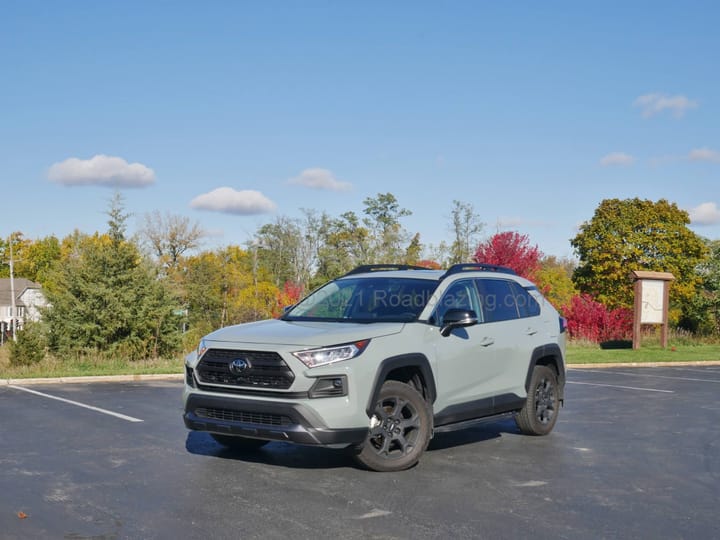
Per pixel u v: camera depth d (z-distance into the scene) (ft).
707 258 105.91
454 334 24.22
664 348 80.48
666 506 18.53
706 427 31.14
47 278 72.23
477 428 30.12
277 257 188.65
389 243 149.89
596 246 128.88
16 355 60.08
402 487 19.84
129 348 66.23
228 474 20.99
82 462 22.56
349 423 20.21
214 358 21.29
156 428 28.84
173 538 15.33
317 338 20.76
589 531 16.33
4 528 15.88
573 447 26.18
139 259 71.87
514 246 74.54
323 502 18.20
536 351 27.81
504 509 17.93
